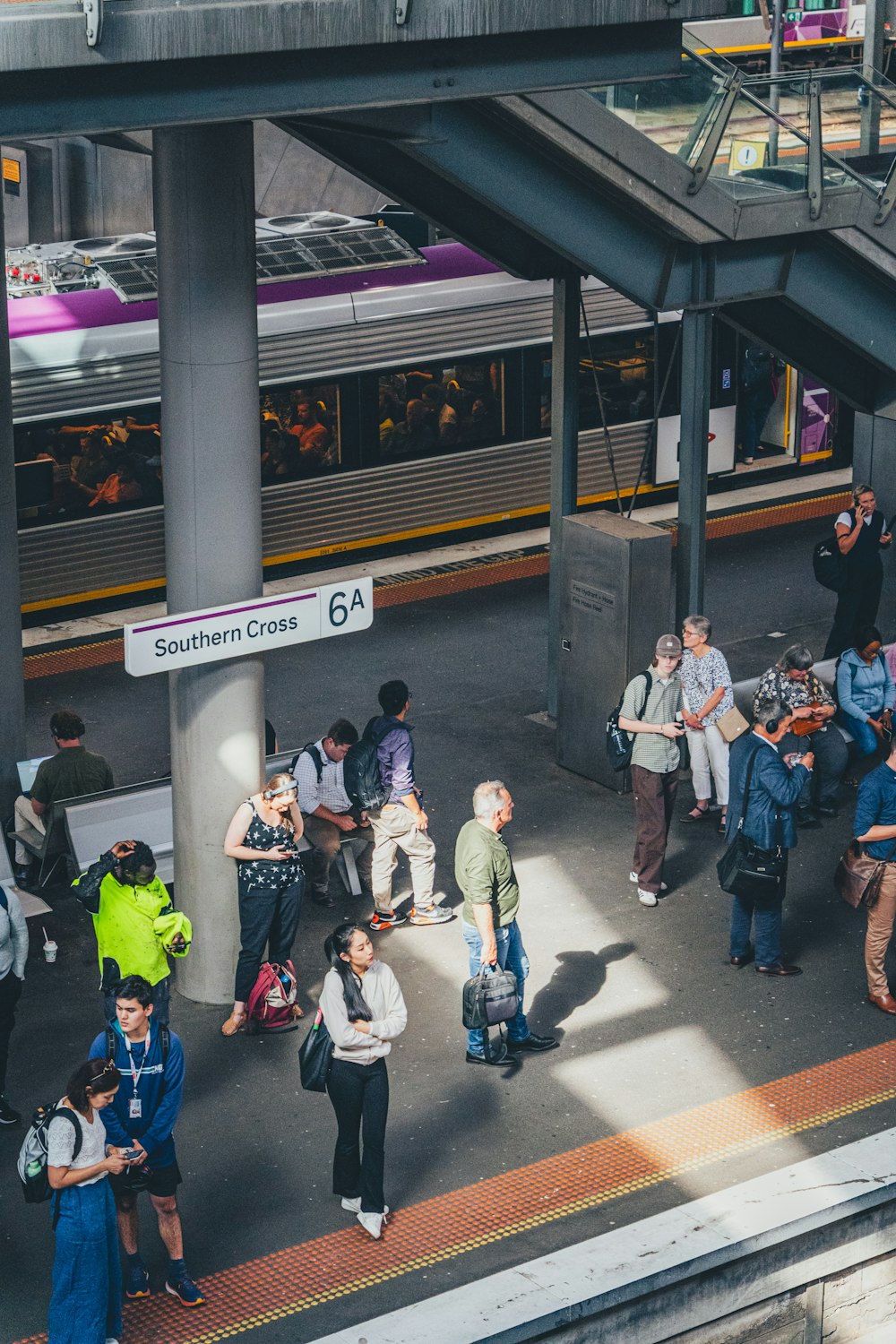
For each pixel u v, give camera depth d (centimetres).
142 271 1728
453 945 1148
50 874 1225
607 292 1964
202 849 1051
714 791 1341
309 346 1778
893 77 2158
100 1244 757
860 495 1508
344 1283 844
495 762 1423
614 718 1180
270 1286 842
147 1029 798
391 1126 963
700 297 1259
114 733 1503
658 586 1333
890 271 1317
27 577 1678
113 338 1672
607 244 1205
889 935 1067
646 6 892
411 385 1866
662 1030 1056
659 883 1200
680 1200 905
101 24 748
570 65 902
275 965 1041
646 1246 847
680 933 1169
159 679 1627
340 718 1516
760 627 1725
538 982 1105
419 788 1375
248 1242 873
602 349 1991
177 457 991
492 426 1939
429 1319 797
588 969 1120
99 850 1191
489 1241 873
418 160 1112
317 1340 788
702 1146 951
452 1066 1020
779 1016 1075
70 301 1680
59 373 1647
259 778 1048
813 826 1316
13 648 1273
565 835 1301
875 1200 894
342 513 1855
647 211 1191
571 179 1170
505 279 1897
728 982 1111
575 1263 834
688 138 1181
